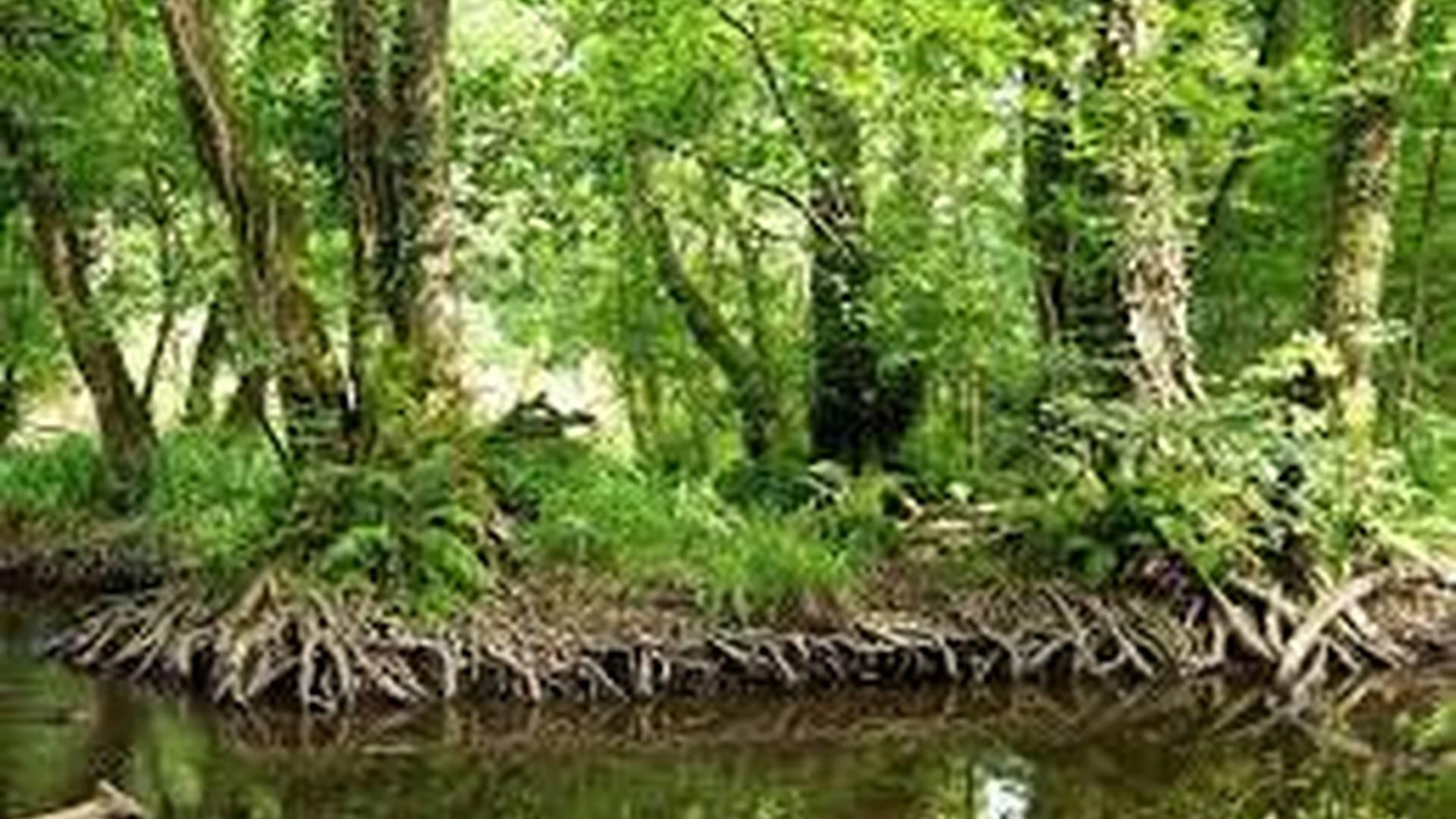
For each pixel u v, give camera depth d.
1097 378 23.05
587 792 17.28
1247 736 19.89
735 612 21.53
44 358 35.09
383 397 21.69
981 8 21.55
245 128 21.92
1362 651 22.91
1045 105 21.89
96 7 26.59
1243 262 27.83
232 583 21.20
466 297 31.61
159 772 17.64
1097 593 22.72
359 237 21.92
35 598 27.42
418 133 21.77
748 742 19.41
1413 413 26.52
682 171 29.75
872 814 16.64
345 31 21.83
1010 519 23.09
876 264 24.27
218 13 25.11
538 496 22.75
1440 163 27.53
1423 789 17.67
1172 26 22.11
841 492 23.72
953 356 24.25
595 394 39.22
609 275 31.12
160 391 40.31
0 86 26.36
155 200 28.66
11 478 30.58
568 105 28.00
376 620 20.58
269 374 23.59
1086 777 18.05
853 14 22.30
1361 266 23.67
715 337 27.72
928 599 22.33
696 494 22.92
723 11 23.50
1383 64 23.16
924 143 24.17
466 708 20.44
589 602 21.45
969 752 19.03
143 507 27.91
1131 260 22.70
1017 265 24.14
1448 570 23.84
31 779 17.27
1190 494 22.62
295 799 16.88
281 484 22.27
